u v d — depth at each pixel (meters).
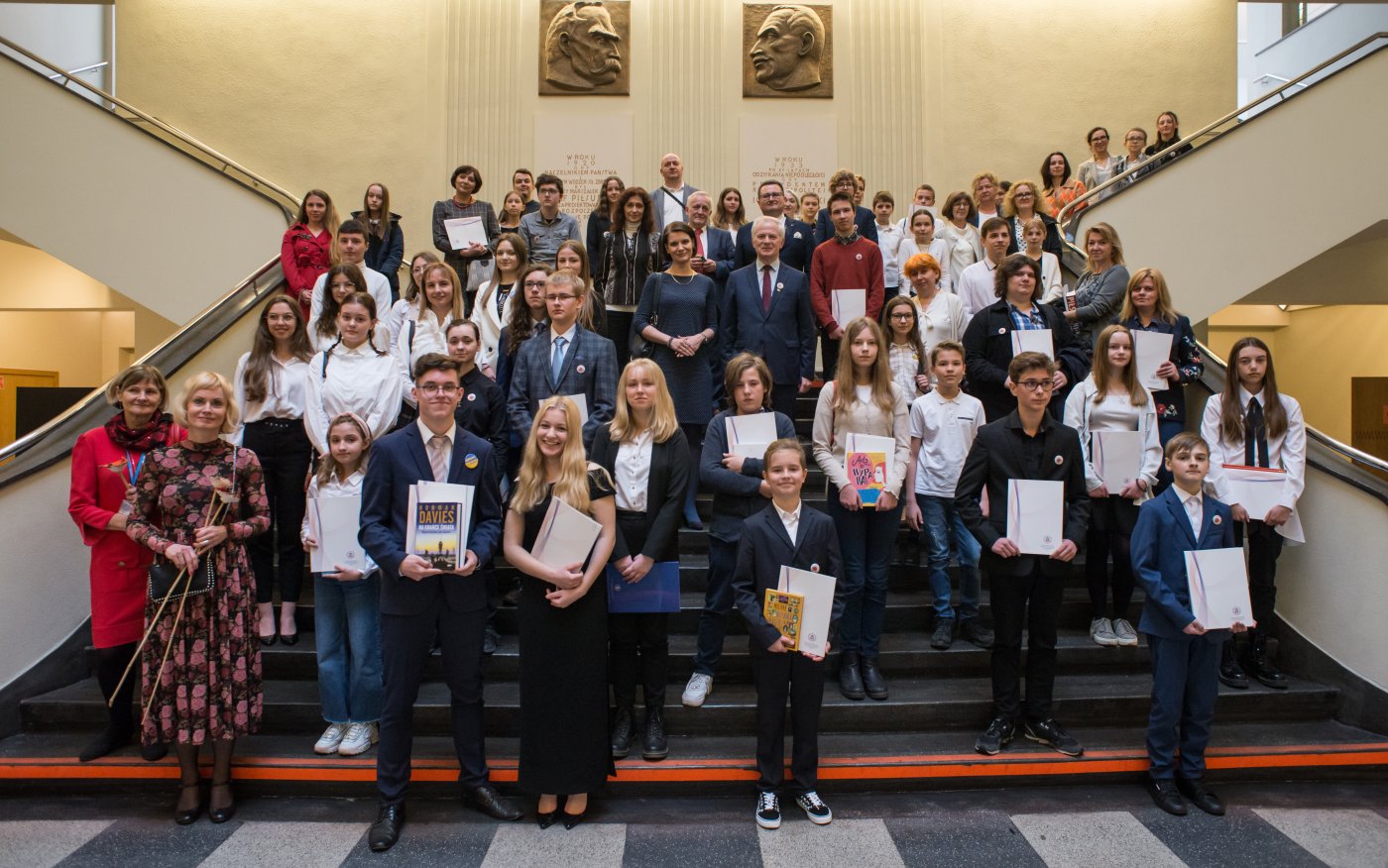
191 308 7.44
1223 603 3.40
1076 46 10.56
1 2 9.97
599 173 10.37
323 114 10.34
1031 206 6.57
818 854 3.11
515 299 4.84
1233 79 10.56
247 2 10.34
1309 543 4.38
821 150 10.45
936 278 5.46
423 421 3.37
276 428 4.38
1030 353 3.75
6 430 11.91
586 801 3.37
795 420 6.45
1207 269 7.26
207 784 3.48
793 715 3.38
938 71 10.52
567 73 10.38
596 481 3.34
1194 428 5.07
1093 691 4.06
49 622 4.12
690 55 10.42
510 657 4.19
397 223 6.76
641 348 5.11
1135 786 3.65
